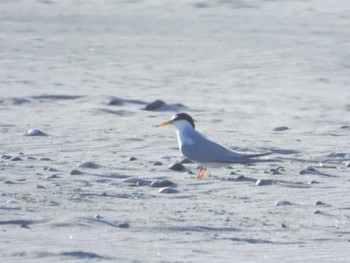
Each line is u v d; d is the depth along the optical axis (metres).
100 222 8.37
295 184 11.61
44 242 7.37
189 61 28.86
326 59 29.36
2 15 39.44
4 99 20.27
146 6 42.50
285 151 14.80
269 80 25.45
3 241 7.35
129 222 8.49
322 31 36.34
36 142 15.07
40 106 19.73
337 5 43.97
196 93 22.97
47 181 11.12
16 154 13.73
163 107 19.92
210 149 12.02
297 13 41.38
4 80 23.94
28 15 39.59
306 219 9.27
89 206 9.40
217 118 19.05
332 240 8.13
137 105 20.31
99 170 12.29
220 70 27.16
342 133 17.30
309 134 17.06
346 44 33.00
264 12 41.50
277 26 37.56
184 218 8.95
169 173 12.25
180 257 7.04
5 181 11.00
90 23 37.78
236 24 38.06
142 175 11.95
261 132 17.17
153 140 15.50
